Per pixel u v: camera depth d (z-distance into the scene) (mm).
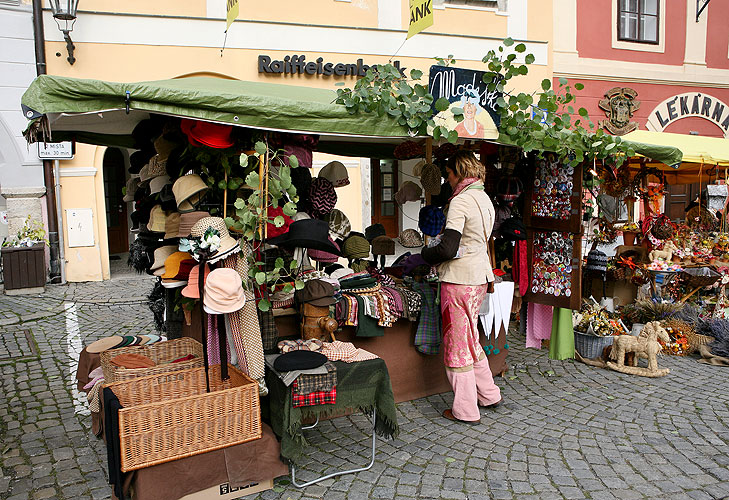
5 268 7445
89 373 3490
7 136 7781
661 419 3666
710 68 11656
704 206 7383
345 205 9344
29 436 3387
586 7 10617
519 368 4781
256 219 2824
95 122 3414
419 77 3182
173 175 3246
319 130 2924
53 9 7578
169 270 3064
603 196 6129
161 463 2459
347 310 3439
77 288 7973
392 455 3164
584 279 6184
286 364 2736
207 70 8594
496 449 3225
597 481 2854
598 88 10859
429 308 3863
